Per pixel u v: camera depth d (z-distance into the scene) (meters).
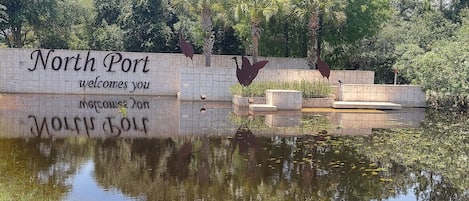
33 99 23.84
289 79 25.64
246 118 18.31
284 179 9.17
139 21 34.44
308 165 10.37
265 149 12.00
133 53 27.81
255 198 7.93
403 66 27.69
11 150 11.23
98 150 11.57
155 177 9.15
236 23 30.11
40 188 8.17
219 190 8.35
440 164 10.87
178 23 34.34
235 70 25.36
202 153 11.41
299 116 19.38
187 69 25.06
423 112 22.67
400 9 41.06
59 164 9.98
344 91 24.27
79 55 27.27
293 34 30.53
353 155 11.52
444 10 35.28
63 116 17.59
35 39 38.38
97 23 37.59
